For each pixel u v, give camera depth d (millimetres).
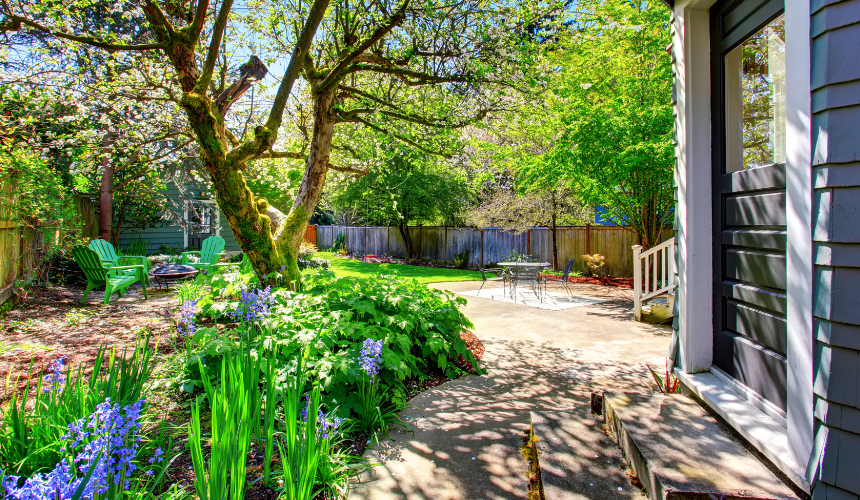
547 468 2158
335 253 23859
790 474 1719
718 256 2691
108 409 1480
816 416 1618
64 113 6949
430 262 17703
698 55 2773
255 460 2355
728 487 1714
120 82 6137
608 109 8281
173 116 6930
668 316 6535
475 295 9539
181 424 2613
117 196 11539
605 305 8211
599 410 2914
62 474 1183
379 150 7621
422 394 3621
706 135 2777
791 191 1788
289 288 4914
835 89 1556
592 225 13117
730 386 2498
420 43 5633
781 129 2289
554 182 9547
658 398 2689
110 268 6691
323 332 3277
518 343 5434
